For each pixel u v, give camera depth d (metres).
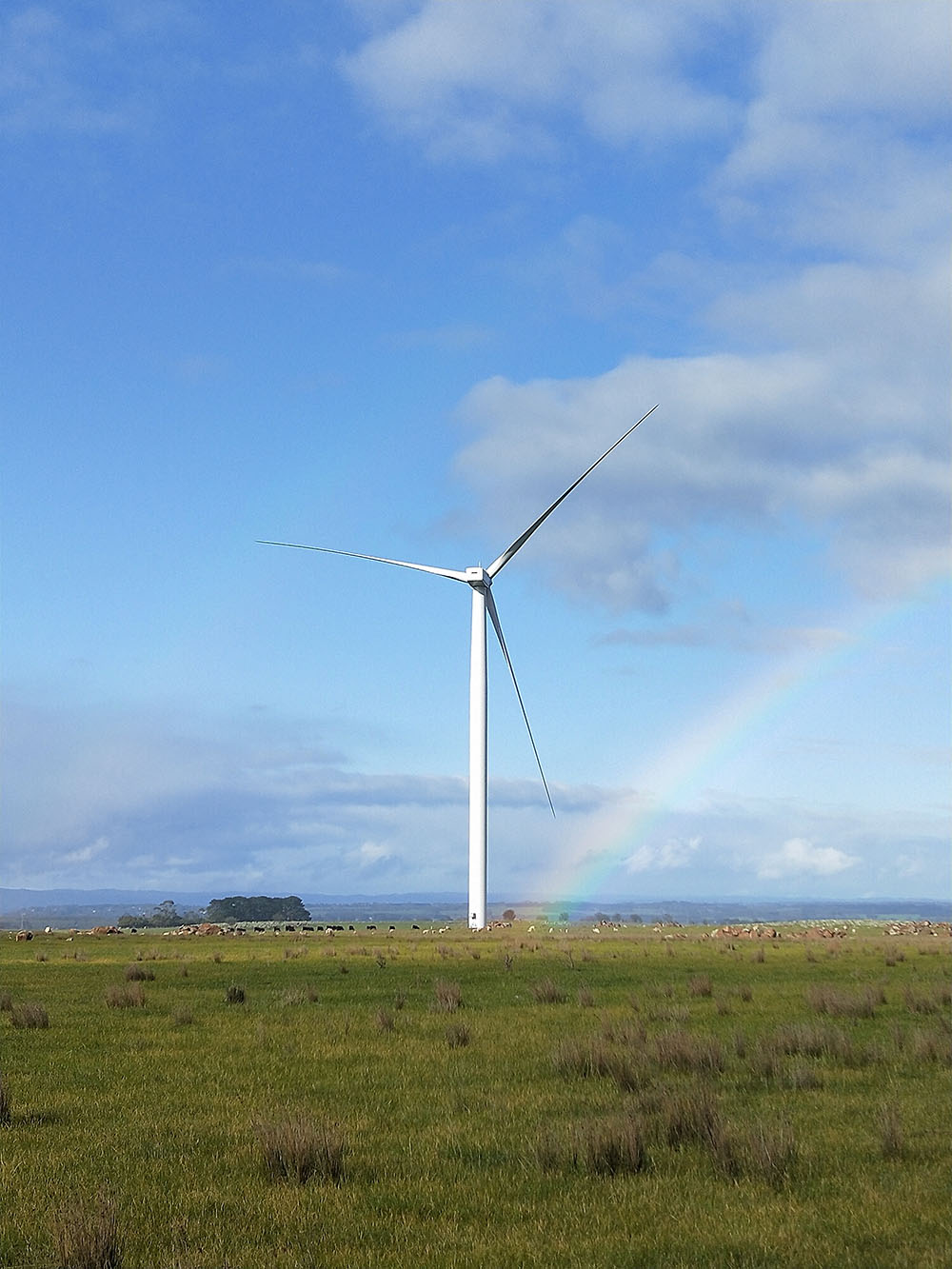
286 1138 15.84
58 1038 29.11
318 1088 21.89
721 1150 15.93
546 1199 14.47
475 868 115.31
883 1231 13.02
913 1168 15.71
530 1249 12.52
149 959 67.25
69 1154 16.66
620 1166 15.74
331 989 44.34
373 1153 16.80
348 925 158.25
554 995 38.66
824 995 35.62
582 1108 19.67
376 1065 24.50
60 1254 11.79
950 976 49.62
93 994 42.69
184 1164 16.11
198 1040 28.64
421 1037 29.08
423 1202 14.30
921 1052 24.73
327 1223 13.45
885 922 162.88
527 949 74.31
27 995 42.16
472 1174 15.64
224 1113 19.69
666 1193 14.63
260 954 72.31
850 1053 24.53
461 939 98.88
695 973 51.69
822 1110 19.39
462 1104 20.16
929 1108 19.55
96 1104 20.41
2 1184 14.99
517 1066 24.20
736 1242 12.64
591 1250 12.48
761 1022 31.67
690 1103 17.62
